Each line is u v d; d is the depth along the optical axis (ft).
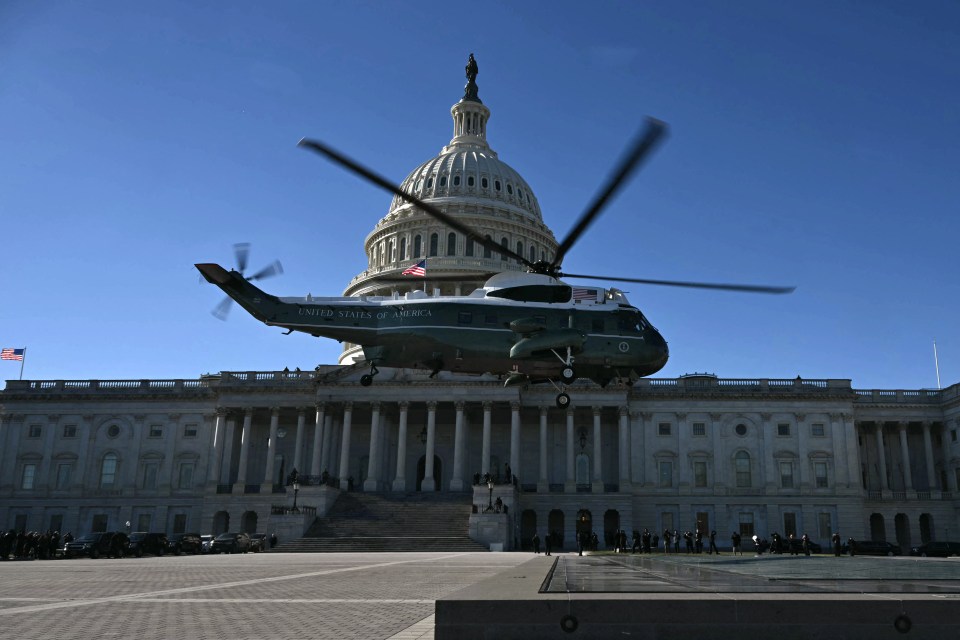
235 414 311.88
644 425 309.01
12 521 313.73
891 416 314.35
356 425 318.04
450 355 105.29
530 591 38.19
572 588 39.42
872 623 34.37
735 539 218.18
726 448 306.55
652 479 304.09
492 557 174.50
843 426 305.73
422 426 318.86
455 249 387.96
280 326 110.42
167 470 315.37
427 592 74.95
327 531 243.81
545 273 106.93
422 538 230.89
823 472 303.27
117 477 316.81
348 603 63.67
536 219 414.41
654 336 107.86
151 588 79.25
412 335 105.50
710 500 301.02
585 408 304.30
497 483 262.06
